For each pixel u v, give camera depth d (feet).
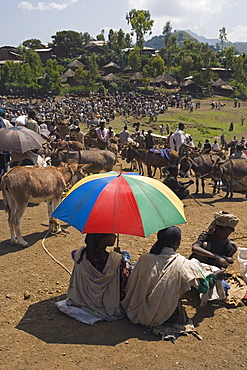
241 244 25.18
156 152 48.96
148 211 15.24
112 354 13.89
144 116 199.82
